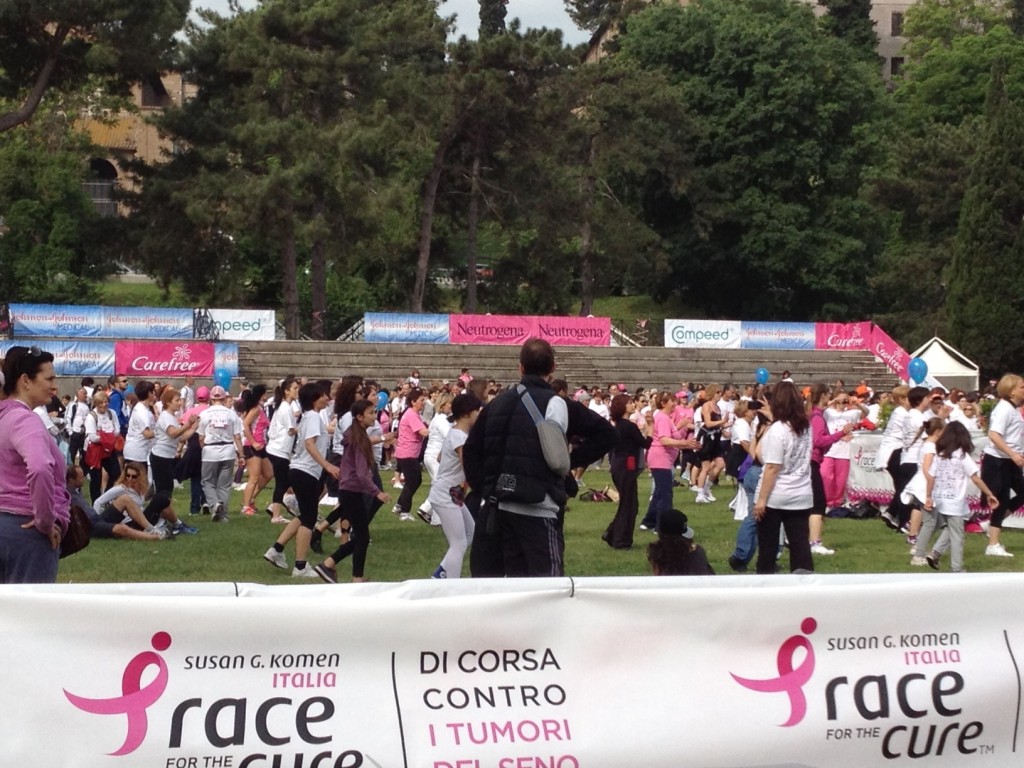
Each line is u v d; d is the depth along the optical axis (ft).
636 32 235.81
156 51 133.28
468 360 153.38
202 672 14.87
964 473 43.16
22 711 14.44
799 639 16.42
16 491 20.93
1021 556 48.16
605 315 245.86
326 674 15.15
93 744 14.57
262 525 55.62
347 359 148.25
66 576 38.55
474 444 26.21
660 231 236.63
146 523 49.49
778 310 236.02
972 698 16.80
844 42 241.76
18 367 21.80
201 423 58.54
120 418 78.43
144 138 254.27
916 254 191.31
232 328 146.20
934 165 192.95
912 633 16.75
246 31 151.33
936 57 254.06
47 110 188.24
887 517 56.70
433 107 165.68
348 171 151.64
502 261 200.03
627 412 49.29
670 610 16.10
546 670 15.71
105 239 155.02
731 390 92.58
